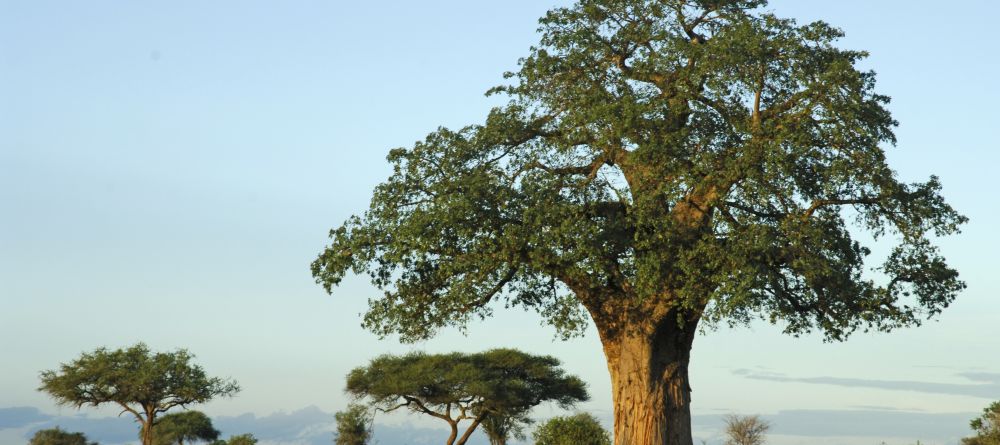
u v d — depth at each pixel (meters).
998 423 54.69
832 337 29.39
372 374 69.69
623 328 32.03
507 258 29.80
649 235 29.02
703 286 28.53
